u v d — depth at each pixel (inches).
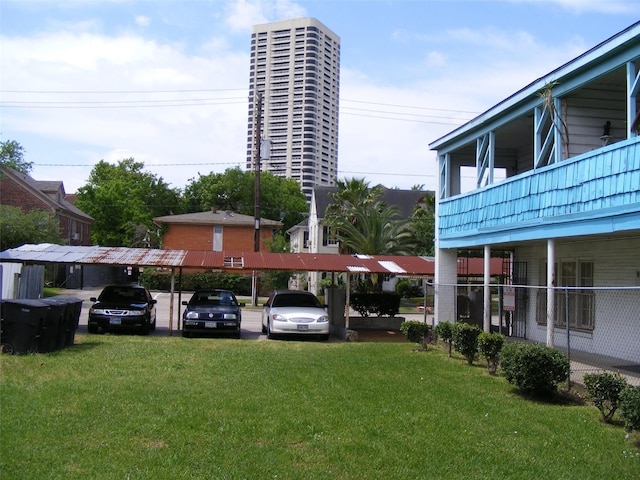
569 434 290.4
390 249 1295.5
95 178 2716.5
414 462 243.0
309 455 248.4
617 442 279.0
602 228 410.3
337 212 1518.2
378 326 882.8
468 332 503.5
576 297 571.2
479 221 607.5
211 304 730.2
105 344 578.9
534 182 502.0
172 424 286.8
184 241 1889.8
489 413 328.8
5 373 401.7
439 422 305.6
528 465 243.4
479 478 227.5
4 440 253.8
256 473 225.5
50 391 348.8
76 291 1590.8
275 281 1472.7
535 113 508.1
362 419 306.8
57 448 246.2
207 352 544.4
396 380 419.8
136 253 743.1
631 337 494.0
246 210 2691.9
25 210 1647.4
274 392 366.3
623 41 385.7
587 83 441.1
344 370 457.1
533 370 363.3
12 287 716.7
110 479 214.4
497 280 1014.4
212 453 246.8
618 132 500.1
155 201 2738.7
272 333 693.3
